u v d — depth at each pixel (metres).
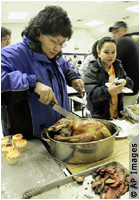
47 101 0.81
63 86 1.12
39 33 0.90
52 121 1.03
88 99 1.55
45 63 1.00
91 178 0.69
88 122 0.86
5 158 0.83
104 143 0.78
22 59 0.92
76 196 0.61
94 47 1.97
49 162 0.78
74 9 5.54
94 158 0.79
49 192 0.62
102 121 0.99
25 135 1.01
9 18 6.36
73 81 1.20
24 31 1.01
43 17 0.83
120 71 1.58
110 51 1.37
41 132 0.91
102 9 5.54
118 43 1.52
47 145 0.97
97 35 9.00
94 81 1.43
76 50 9.42
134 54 1.53
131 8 5.44
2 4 4.68
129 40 1.47
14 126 1.03
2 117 1.34
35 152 0.86
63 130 0.86
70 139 0.78
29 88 0.80
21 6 4.93
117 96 1.50
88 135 0.79
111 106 1.49
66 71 1.25
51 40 0.87
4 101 0.79
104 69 1.45
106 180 0.66
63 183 0.65
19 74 0.79
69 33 0.87
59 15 0.82
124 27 1.44
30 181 0.66
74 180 0.67
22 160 0.80
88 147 0.75
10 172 0.72
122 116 1.50
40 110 0.97
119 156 0.83
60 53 1.10
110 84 1.32
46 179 0.67
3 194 0.60
